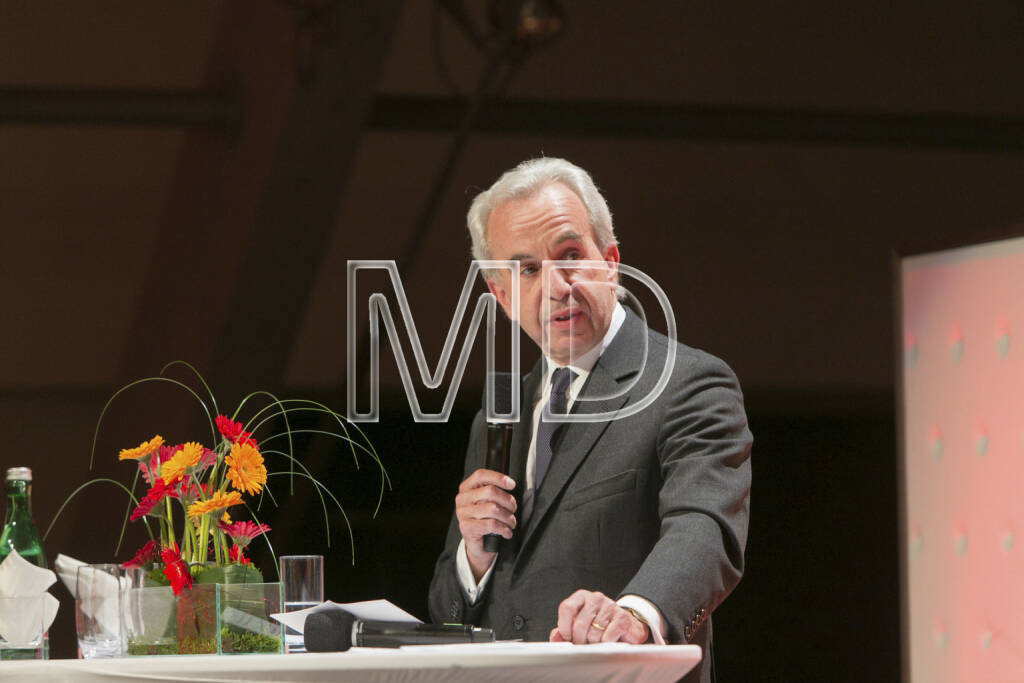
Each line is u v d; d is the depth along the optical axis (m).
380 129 15.27
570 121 15.63
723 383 8.78
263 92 15.13
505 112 15.51
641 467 8.68
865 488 15.47
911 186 16.02
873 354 15.75
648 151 15.80
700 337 15.70
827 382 15.74
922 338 13.48
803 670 15.27
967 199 16.05
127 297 15.15
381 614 6.52
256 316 15.12
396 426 14.90
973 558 12.79
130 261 15.16
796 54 15.95
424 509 14.74
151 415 14.98
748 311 15.74
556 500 8.88
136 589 6.33
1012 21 16.12
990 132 16.08
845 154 15.97
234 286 15.12
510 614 8.73
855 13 16.02
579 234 9.41
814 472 15.52
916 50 16.11
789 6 15.95
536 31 15.40
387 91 15.26
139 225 15.16
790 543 15.42
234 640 6.32
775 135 15.91
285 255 15.20
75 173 15.09
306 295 15.20
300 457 14.77
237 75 15.17
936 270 13.41
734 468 8.30
